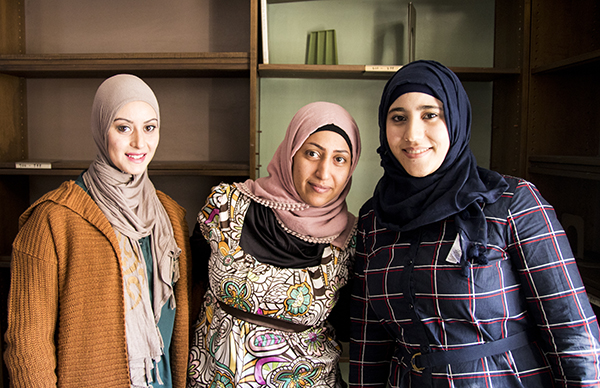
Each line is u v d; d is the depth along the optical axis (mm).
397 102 958
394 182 1061
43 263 894
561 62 1535
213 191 1182
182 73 1921
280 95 2061
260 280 1081
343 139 1112
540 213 863
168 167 1786
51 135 2100
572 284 834
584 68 1616
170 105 2092
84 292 928
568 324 825
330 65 1737
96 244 954
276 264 1117
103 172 1003
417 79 937
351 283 1273
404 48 2023
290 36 2033
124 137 986
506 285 879
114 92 983
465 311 876
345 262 1184
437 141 930
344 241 1173
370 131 2076
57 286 921
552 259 840
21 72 1894
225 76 2006
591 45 1709
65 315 909
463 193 907
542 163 1663
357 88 2053
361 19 2023
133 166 1003
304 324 1102
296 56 2037
